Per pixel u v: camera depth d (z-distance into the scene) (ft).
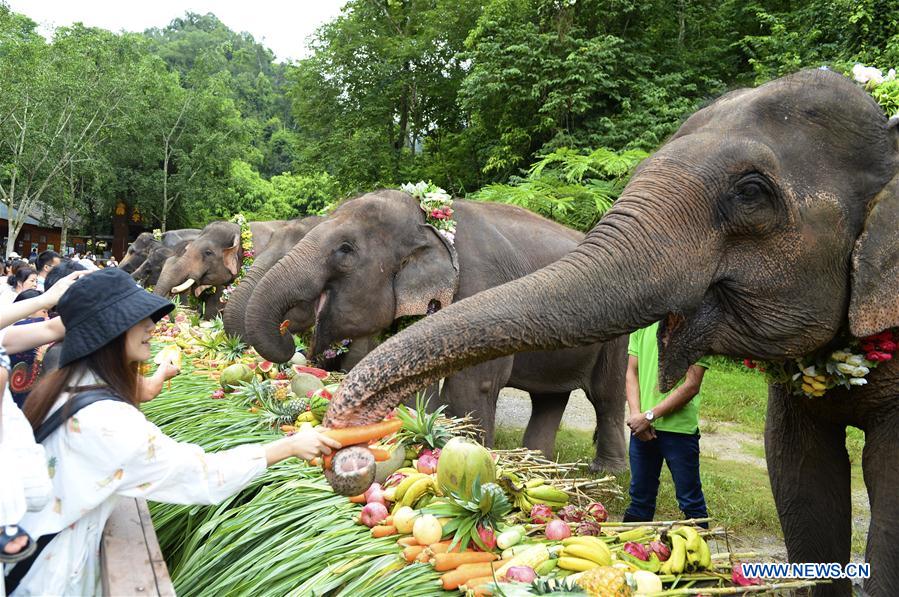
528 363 19.63
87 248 141.69
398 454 10.62
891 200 7.76
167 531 11.43
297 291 16.28
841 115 8.04
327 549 8.46
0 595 6.11
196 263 33.35
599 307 7.38
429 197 17.04
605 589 6.72
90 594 6.82
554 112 52.26
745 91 8.86
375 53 81.20
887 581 8.24
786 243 7.82
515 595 6.66
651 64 55.47
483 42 56.03
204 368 20.33
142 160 136.67
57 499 6.40
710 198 7.79
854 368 8.17
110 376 6.70
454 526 8.05
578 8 55.26
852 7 41.81
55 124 102.73
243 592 8.42
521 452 11.97
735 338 8.25
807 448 9.94
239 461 6.77
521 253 18.28
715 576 7.78
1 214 121.39
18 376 12.21
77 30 106.83
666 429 12.81
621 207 7.92
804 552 10.21
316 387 15.58
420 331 7.14
